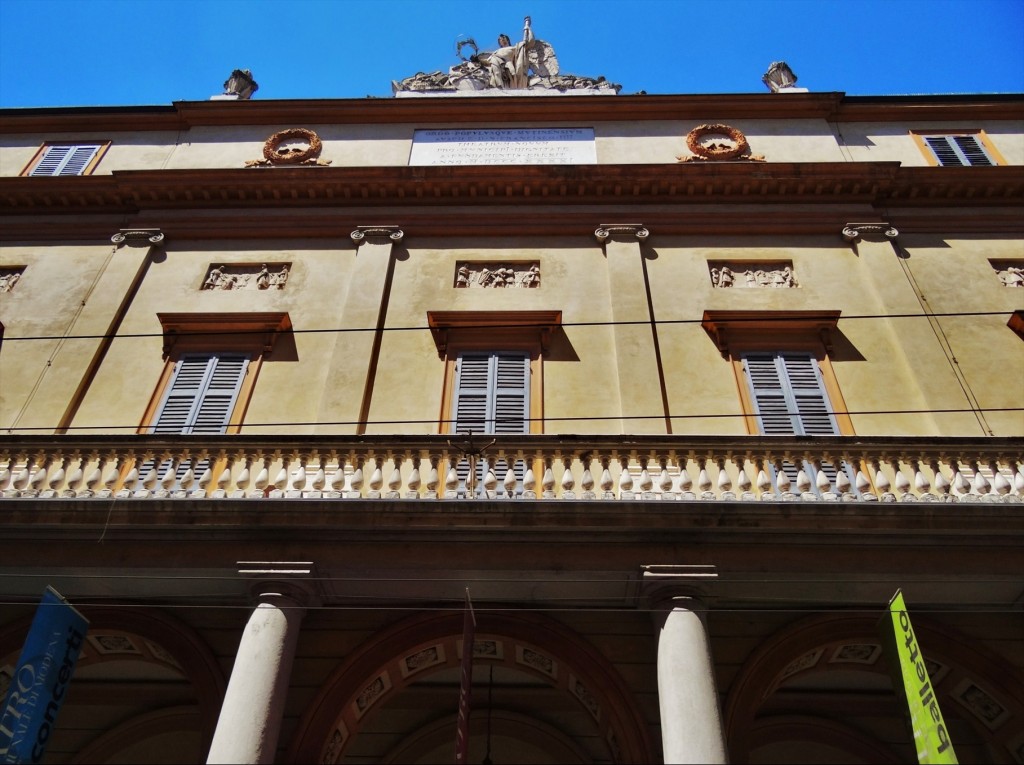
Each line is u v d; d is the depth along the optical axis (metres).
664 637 9.01
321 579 9.72
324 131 18.08
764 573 9.64
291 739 9.57
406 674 10.85
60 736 12.20
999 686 10.04
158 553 9.88
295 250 15.68
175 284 15.12
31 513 9.92
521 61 19.80
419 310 14.48
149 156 17.81
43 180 16.36
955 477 10.34
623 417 12.53
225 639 10.52
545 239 15.72
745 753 9.55
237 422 12.95
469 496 10.29
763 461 10.63
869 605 10.30
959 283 14.76
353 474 10.64
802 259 15.27
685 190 16.22
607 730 10.10
